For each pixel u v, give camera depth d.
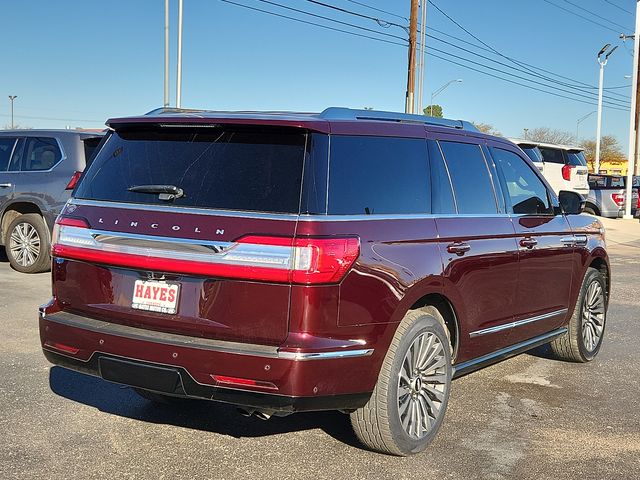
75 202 4.20
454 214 4.62
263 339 3.56
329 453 4.20
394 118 4.48
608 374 6.18
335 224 3.67
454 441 4.46
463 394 5.48
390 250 3.94
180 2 22.61
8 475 3.77
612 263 15.11
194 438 4.39
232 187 3.76
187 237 3.69
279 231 3.55
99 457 4.05
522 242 5.25
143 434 4.43
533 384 5.81
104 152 4.31
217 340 3.64
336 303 3.61
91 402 4.99
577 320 6.30
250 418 4.78
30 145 10.45
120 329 3.86
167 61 22.41
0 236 10.46
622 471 4.07
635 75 29.44
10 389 5.20
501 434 4.61
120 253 3.87
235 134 3.93
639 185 31.44
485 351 4.96
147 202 3.92
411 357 4.14
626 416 5.04
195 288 3.70
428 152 4.56
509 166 5.50
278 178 3.71
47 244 10.20
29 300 8.36
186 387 3.64
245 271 3.55
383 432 3.99
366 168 4.02
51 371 5.66
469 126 5.20
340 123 3.97
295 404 3.53
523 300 5.33
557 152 19.66
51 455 4.06
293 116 4.00
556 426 4.79
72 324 3.99
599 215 25.94
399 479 3.86
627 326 8.29
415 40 28.94
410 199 4.29
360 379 3.76
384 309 3.85
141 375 3.74
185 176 3.91
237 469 3.95
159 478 3.80
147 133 4.19
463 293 4.55
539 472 4.02
